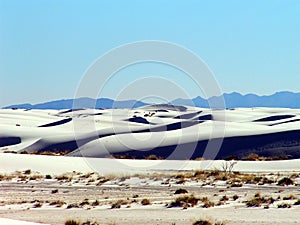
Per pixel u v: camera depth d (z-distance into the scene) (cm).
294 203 5222
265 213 4662
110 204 5328
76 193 6344
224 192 6331
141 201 5422
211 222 4075
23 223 3372
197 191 6425
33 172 8856
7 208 5169
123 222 4200
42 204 5388
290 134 15675
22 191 6631
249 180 7550
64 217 4519
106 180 7412
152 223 4134
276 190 6550
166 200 5566
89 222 4134
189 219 4312
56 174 8662
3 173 8675
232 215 4553
